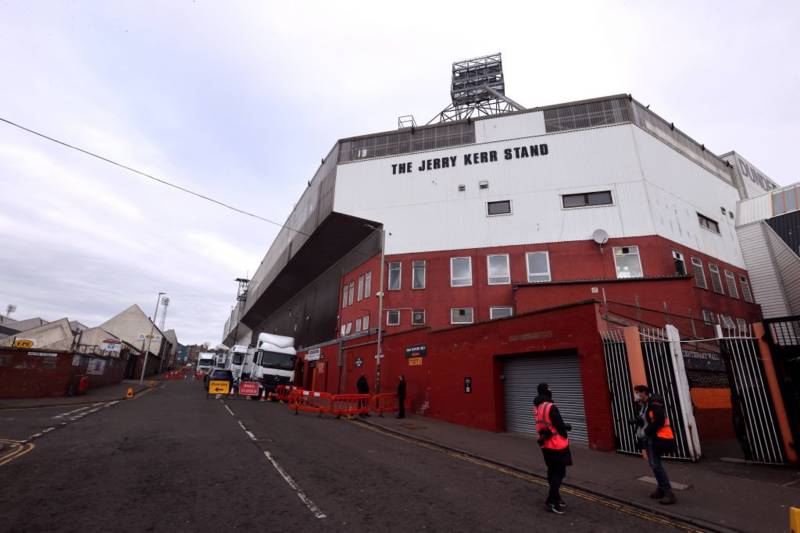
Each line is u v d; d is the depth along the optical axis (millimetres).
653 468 6285
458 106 39031
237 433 11367
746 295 26734
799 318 8477
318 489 6332
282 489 6262
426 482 7113
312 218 33719
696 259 23969
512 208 24750
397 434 13078
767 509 5801
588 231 22891
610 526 5309
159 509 5254
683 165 26688
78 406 17938
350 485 6656
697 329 18234
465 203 25891
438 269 24938
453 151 27516
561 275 22469
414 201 27188
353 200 28641
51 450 8539
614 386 10398
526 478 7801
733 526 5203
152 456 8211
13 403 17922
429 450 10531
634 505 6141
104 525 4672
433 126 28938
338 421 15906
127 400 21641
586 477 7668
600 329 11023
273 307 61125
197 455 8406
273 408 19984
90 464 7445
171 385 40625
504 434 13062
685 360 12617
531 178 25047
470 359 15172
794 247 25656
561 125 25781
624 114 24859
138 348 63656
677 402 9250
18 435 10117
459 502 6051
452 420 15516
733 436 12906
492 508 5855
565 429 6004
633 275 21438
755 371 8867
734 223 29203
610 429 10195
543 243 23422
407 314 24484
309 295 43062
